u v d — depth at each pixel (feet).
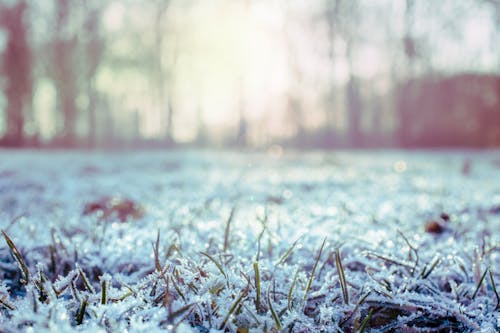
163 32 90.17
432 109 84.07
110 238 8.03
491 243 8.13
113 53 98.63
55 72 90.74
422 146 83.20
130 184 20.94
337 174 26.58
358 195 16.34
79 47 90.74
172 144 93.15
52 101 115.55
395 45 81.92
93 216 10.25
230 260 6.12
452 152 65.41
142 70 102.01
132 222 9.77
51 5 86.63
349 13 80.79
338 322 5.20
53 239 7.13
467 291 6.12
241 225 8.52
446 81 82.99
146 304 5.05
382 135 98.58
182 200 14.57
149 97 111.04
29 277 5.49
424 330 5.29
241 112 87.10
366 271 6.03
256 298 5.13
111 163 38.58
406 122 83.15
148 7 90.94
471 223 10.66
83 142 101.76
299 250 7.14
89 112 95.45
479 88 81.30
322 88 90.33
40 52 89.35
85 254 7.00
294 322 4.89
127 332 4.34
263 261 6.04
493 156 49.16
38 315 4.31
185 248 7.22
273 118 104.78
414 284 5.87
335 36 81.76
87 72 92.94
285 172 28.37
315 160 42.37
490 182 20.83
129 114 135.23
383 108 106.42
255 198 15.34
